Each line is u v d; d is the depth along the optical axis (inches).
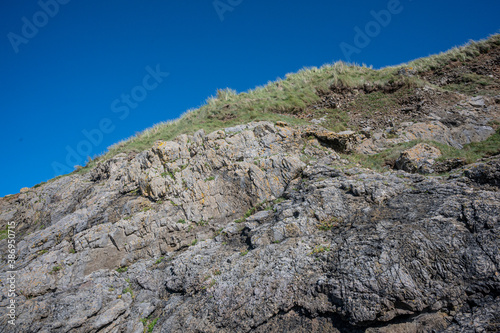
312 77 713.6
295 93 637.9
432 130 485.4
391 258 216.1
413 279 202.7
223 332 229.8
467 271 196.9
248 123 481.7
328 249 253.4
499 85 591.8
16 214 515.5
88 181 522.0
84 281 312.7
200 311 253.3
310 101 614.5
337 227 278.2
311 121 551.2
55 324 256.7
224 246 320.2
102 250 344.5
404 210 263.6
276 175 382.0
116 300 290.5
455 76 660.7
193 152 430.6
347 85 643.5
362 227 261.4
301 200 323.0
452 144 458.9
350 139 459.8
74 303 278.1
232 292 252.4
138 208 383.2
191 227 362.9
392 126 522.6
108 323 268.1
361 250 233.3
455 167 342.3
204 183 395.5
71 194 493.4
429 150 398.6
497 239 201.8
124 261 340.5
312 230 283.7
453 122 501.4
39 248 362.6
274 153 413.4
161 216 371.2
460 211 235.9
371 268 214.5
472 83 621.0
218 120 574.9
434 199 264.8
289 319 220.2
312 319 213.9
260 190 372.8
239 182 386.3
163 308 280.5
